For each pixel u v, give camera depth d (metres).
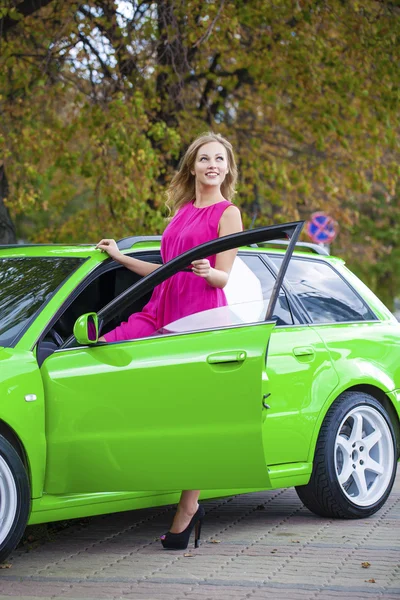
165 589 4.95
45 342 5.45
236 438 5.21
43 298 5.60
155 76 15.14
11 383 5.11
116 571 5.32
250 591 4.89
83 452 5.28
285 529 6.46
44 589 4.95
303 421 6.47
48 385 5.24
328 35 14.91
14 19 12.55
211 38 13.84
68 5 13.20
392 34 14.11
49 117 14.60
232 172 5.92
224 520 6.80
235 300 6.11
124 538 6.19
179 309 5.50
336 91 15.18
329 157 17.36
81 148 16.03
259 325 5.28
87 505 5.49
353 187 16.98
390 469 7.03
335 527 6.53
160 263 6.27
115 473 5.33
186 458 5.30
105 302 6.18
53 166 15.73
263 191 16.81
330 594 4.82
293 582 5.06
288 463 6.43
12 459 5.06
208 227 5.57
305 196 17.94
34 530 6.21
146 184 13.97
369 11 14.20
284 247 7.31
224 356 5.25
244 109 16.84
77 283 5.71
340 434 6.80
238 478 5.26
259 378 5.19
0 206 13.03
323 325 6.86
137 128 13.60
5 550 5.05
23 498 5.10
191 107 16.16
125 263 5.92
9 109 13.85
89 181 17.73
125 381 5.32
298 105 15.81
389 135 15.41
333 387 6.66
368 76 14.94
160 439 5.30
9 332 5.42
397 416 7.21
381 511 7.12
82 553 5.77
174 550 5.81
